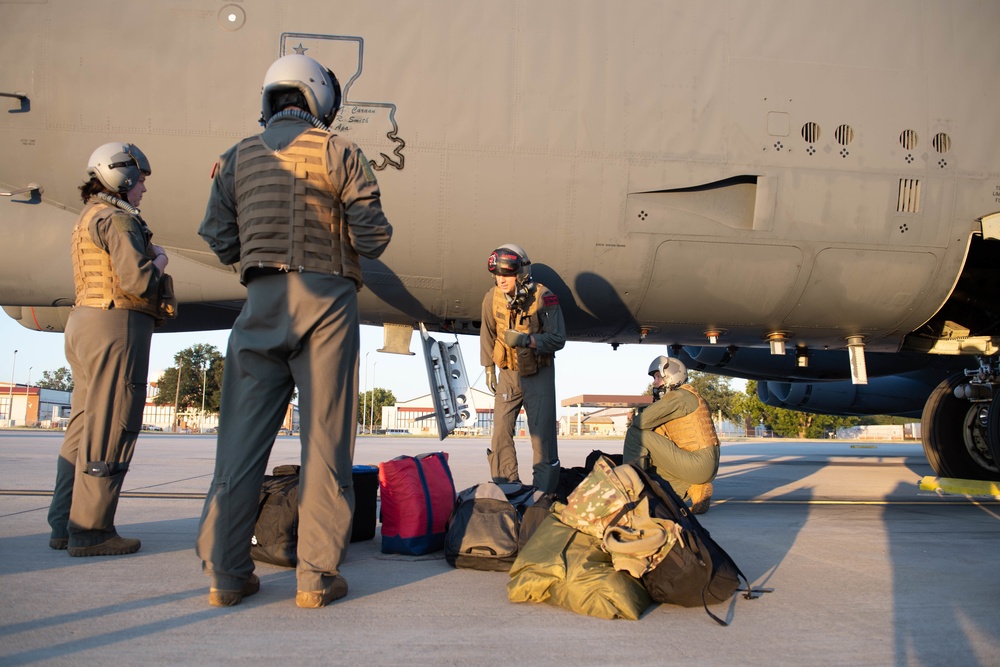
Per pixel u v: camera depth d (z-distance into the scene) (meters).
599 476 2.71
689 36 4.96
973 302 6.64
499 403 4.80
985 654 2.09
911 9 5.19
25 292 4.75
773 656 2.06
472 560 3.16
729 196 4.98
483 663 1.95
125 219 3.16
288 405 2.67
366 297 5.12
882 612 2.56
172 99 4.61
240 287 4.93
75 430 3.46
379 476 3.69
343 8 4.74
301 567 2.52
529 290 4.55
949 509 5.61
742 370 9.32
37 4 4.63
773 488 7.36
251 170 2.52
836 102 5.00
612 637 2.21
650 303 5.15
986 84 5.16
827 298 5.20
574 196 4.80
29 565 3.12
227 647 2.04
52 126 4.58
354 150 2.57
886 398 11.84
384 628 2.26
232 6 4.69
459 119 4.73
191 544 3.65
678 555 2.52
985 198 5.09
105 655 1.95
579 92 4.82
